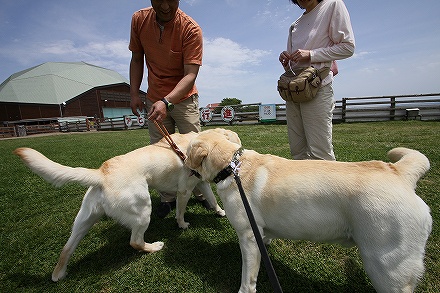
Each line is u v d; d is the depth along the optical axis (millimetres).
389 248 1306
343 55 2361
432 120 11297
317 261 2051
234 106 16078
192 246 2367
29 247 2484
